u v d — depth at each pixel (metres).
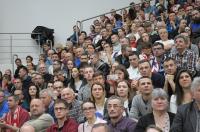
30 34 20.52
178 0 17.98
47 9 20.83
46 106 9.25
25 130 6.55
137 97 7.72
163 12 17.30
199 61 9.69
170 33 14.00
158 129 4.86
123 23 17.62
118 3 20.97
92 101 8.48
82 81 10.80
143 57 11.21
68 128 7.80
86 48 14.80
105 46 13.19
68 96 8.75
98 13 20.94
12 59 19.41
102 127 5.32
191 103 6.21
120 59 11.80
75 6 20.92
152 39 13.20
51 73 14.81
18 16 20.66
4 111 10.55
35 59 20.30
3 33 20.47
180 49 9.76
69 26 20.83
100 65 12.02
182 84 7.33
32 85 10.91
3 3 20.67
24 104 11.20
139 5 18.86
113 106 7.12
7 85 14.37
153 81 8.78
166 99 6.71
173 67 8.34
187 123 6.09
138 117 7.59
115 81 9.36
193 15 13.61
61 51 15.59
